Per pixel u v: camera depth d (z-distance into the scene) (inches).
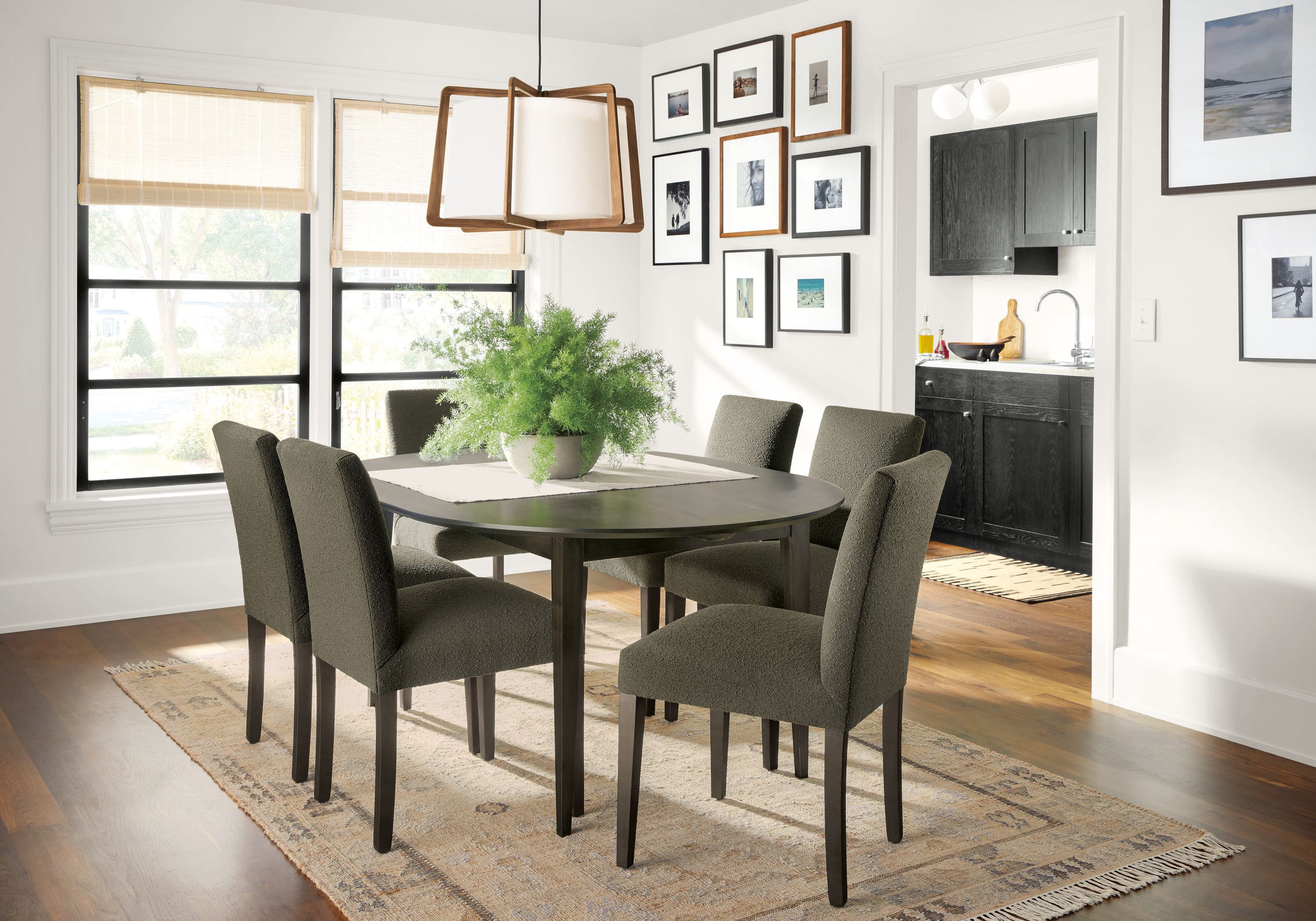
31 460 180.1
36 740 133.1
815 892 97.3
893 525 92.0
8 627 179.2
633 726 100.8
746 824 110.7
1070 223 229.0
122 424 190.9
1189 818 113.2
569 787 107.3
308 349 204.5
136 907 95.5
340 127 200.7
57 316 179.9
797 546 119.7
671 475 132.9
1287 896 97.7
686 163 217.2
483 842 106.7
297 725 119.2
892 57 174.4
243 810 114.3
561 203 109.7
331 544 104.3
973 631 180.9
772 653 97.0
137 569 189.0
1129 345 145.1
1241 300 131.1
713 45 209.0
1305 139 123.9
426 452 129.5
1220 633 136.9
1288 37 124.6
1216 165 132.4
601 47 223.5
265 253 199.9
